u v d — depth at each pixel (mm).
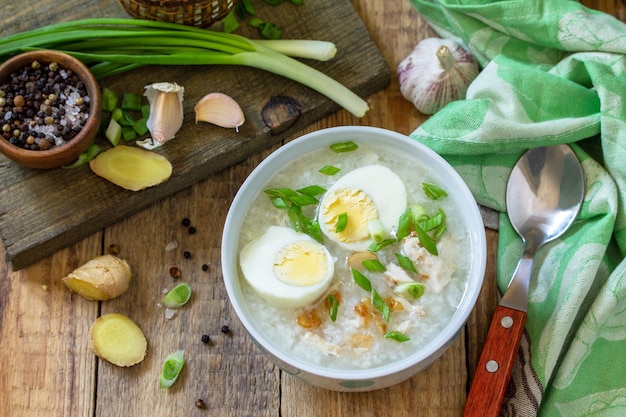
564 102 707
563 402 666
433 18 747
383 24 761
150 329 690
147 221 712
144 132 706
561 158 702
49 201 692
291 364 619
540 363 661
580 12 703
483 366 657
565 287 671
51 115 683
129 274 693
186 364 684
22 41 694
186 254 704
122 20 701
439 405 677
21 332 689
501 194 706
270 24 734
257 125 714
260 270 647
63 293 697
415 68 726
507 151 707
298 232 657
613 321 676
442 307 647
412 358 621
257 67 722
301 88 725
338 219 656
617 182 692
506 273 693
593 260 668
